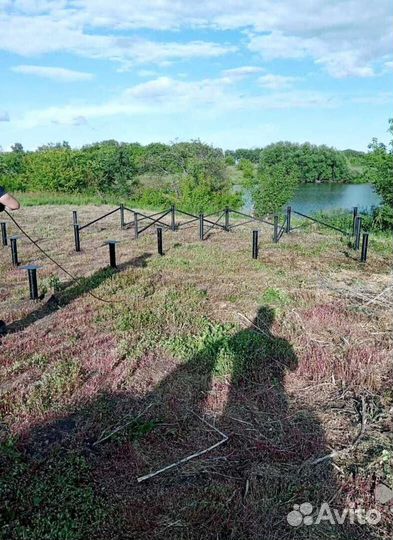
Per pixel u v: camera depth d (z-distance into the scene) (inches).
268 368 184.5
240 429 146.1
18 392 167.0
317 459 130.7
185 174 1337.4
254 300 271.6
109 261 378.3
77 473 125.5
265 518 111.0
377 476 124.4
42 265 364.2
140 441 140.6
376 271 342.6
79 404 158.6
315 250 414.6
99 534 106.9
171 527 108.4
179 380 175.3
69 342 210.8
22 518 111.1
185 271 340.5
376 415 153.0
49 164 1317.7
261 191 1096.2
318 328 226.4
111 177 1398.9
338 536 106.0
